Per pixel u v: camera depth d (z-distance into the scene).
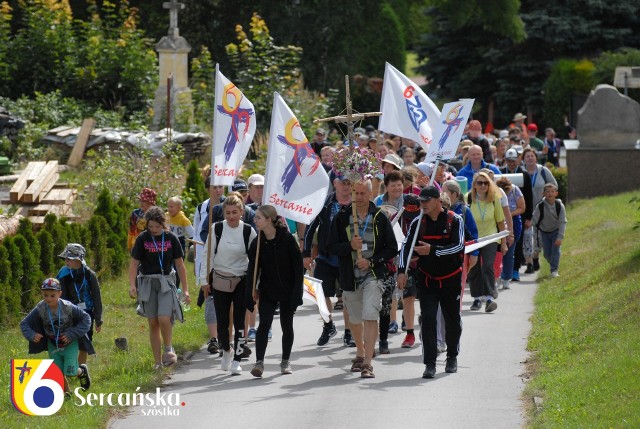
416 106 25.09
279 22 70.69
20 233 25.16
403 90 25.19
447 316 19.19
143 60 54.06
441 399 17.28
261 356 19.02
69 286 18.34
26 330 17.39
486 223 25.66
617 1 80.19
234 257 19.45
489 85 85.25
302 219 19.53
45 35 53.88
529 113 81.62
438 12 86.00
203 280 20.80
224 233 19.50
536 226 30.19
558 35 80.19
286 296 19.03
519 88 82.31
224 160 20.64
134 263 19.64
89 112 51.44
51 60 53.84
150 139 44.81
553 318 23.11
